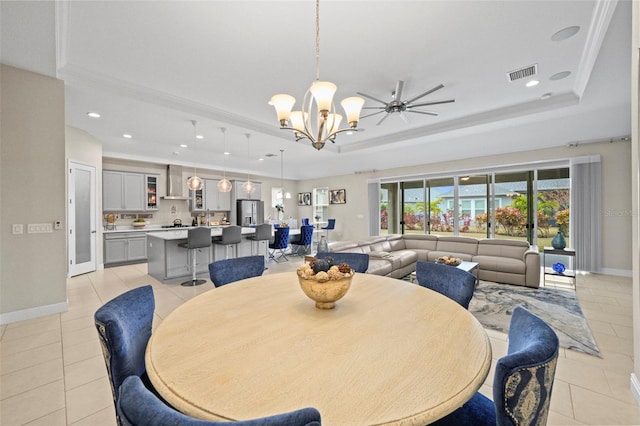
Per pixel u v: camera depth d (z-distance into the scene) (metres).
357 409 0.69
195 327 1.18
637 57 1.69
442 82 3.30
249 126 4.65
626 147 4.61
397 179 7.54
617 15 2.14
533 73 3.11
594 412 1.61
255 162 7.84
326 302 1.38
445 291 1.85
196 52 2.65
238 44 2.53
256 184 8.87
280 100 1.98
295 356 0.94
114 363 1.00
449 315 1.31
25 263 2.84
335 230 8.95
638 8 1.67
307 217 9.91
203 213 7.88
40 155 2.90
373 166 7.70
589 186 4.84
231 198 8.23
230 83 3.29
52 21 2.08
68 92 3.19
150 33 2.36
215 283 2.08
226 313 1.34
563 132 4.70
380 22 2.26
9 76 2.73
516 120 4.27
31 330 2.62
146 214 6.76
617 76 3.05
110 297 3.68
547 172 5.46
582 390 1.80
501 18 2.23
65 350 2.28
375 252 5.07
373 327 1.18
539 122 4.49
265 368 0.87
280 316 1.30
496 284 4.30
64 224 3.07
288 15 2.17
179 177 7.18
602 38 2.41
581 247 4.92
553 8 2.12
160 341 1.05
